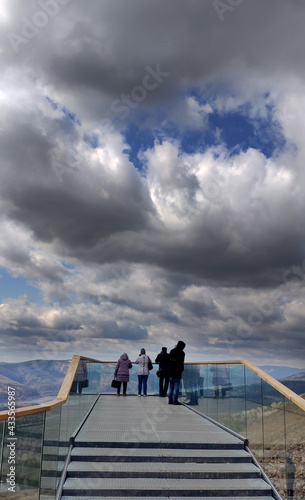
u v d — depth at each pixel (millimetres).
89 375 10062
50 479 4836
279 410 5809
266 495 5676
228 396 8133
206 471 6051
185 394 12508
